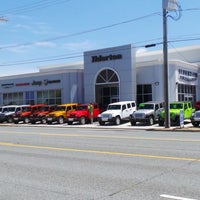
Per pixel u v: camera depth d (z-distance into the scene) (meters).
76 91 45.50
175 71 39.44
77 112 35.81
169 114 27.55
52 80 47.19
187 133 22.03
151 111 31.53
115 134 21.91
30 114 40.72
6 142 18.12
